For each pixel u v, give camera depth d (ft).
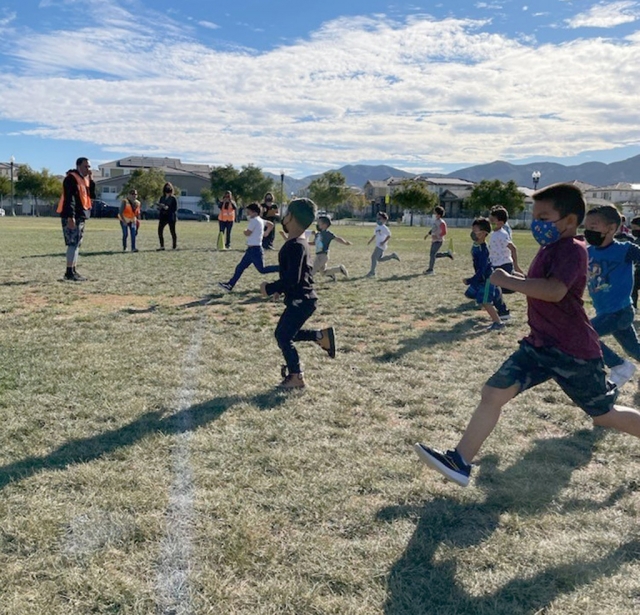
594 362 11.13
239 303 32.42
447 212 344.28
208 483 11.69
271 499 11.17
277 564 9.24
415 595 8.69
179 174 326.24
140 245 71.92
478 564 9.48
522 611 8.43
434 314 31.63
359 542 9.93
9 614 7.86
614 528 10.72
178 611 8.11
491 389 11.41
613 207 17.84
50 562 9.02
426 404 17.20
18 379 17.78
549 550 9.89
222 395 17.01
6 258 52.13
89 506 10.67
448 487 12.00
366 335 25.90
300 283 17.53
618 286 17.98
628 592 8.90
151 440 13.57
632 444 14.62
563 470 13.03
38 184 263.29
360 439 14.32
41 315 27.45
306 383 18.48
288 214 17.17
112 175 363.35
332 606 8.34
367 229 170.81
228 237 68.49
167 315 28.55
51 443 13.34
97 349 21.62
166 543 9.61
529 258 73.92
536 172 147.54
